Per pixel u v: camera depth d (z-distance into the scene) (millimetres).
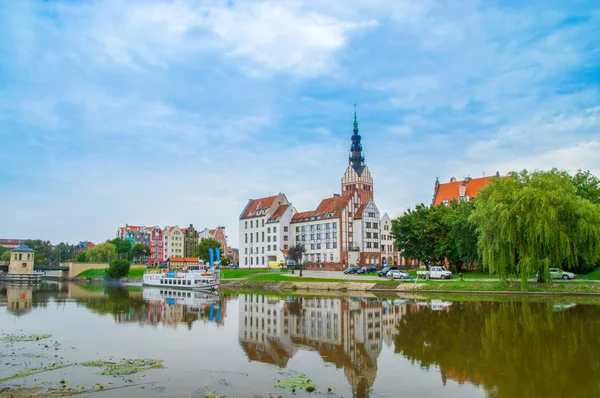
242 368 26141
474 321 41062
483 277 83875
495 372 24953
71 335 36781
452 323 40531
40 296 78188
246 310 54312
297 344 33062
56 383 23078
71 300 69500
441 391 21922
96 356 29000
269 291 90125
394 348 31266
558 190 58438
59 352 30141
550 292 61719
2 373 24938
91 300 69688
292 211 153500
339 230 135375
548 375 24312
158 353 30031
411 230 99062
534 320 40531
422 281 79125
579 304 50719
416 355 29141
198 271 111125
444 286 72312
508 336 34094
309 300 66375
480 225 65062
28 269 168500
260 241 156625
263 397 21047
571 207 57844
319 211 145875
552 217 56188
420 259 98438
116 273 143750
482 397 21031
